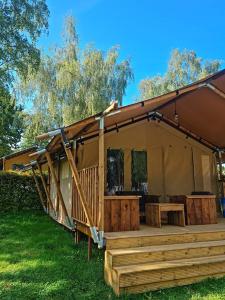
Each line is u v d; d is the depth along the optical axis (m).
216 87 5.72
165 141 8.22
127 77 17.05
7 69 12.01
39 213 11.77
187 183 8.23
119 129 7.77
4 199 11.79
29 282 4.23
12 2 11.69
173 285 4.02
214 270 4.33
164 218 6.93
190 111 7.16
